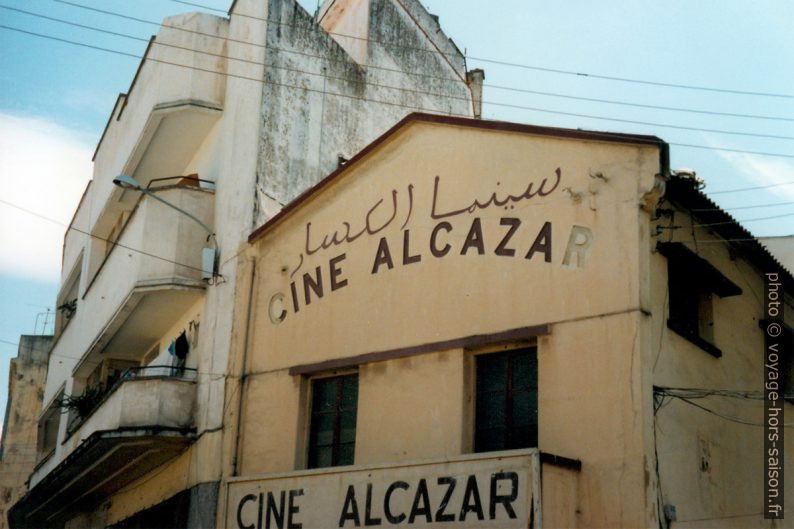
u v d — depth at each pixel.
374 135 22.61
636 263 13.72
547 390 14.06
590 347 13.83
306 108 20.83
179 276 19.33
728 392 15.44
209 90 20.81
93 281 24.06
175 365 19.81
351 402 16.66
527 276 14.75
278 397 17.41
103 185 26.09
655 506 12.82
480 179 15.73
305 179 20.36
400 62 24.11
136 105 22.84
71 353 26.22
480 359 15.21
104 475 21.03
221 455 17.70
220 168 20.30
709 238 15.97
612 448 13.22
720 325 15.92
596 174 14.41
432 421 15.13
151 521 19.30
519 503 12.72
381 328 16.27
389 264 16.50
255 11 20.64
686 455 13.98
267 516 15.59
